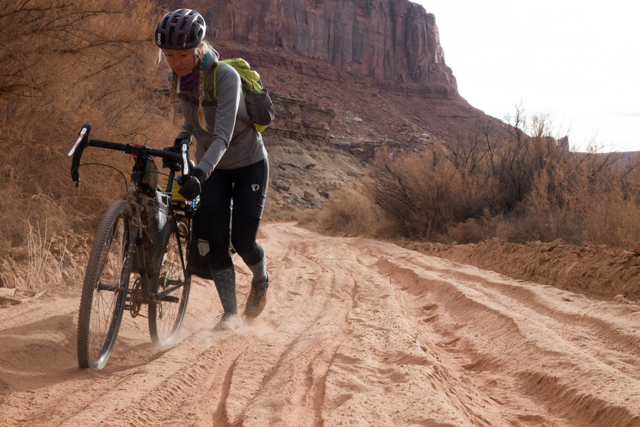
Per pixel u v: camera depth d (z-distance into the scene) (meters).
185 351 2.98
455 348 3.85
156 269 3.28
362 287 6.20
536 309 4.63
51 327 3.32
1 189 5.12
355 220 21.94
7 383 2.35
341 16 192.12
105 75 7.31
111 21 6.82
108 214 2.81
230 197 3.89
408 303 5.68
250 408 2.12
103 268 2.89
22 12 5.77
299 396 2.31
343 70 190.50
